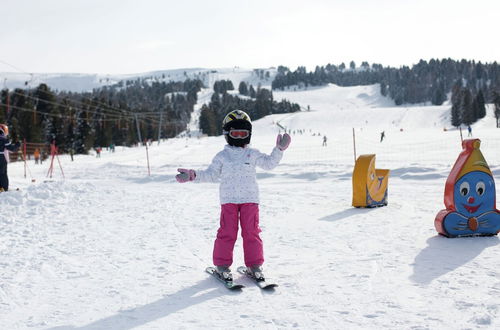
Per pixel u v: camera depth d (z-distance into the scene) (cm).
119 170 2922
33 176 2648
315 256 556
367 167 966
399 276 458
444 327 326
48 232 736
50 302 402
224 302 396
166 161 4031
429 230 696
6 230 751
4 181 1099
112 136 9206
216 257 469
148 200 1157
